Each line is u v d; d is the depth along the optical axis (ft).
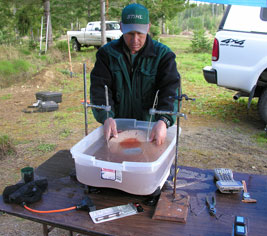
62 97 24.00
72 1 64.59
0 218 9.62
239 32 14.99
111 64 6.63
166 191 5.63
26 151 13.79
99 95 6.63
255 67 14.75
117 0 52.95
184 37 94.58
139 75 6.61
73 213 4.98
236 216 4.50
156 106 6.83
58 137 15.46
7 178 11.46
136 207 5.08
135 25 5.76
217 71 15.78
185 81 27.66
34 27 59.88
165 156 5.27
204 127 16.46
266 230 4.59
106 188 5.71
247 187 5.83
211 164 12.13
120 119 7.13
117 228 4.61
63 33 90.89
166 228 4.63
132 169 4.87
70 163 6.93
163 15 58.85
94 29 50.34
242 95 15.93
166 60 6.39
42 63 37.52
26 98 24.00
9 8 57.26
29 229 9.10
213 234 4.51
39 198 5.33
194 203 5.28
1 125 17.52
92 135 6.13
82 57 41.96
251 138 14.92
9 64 32.27
